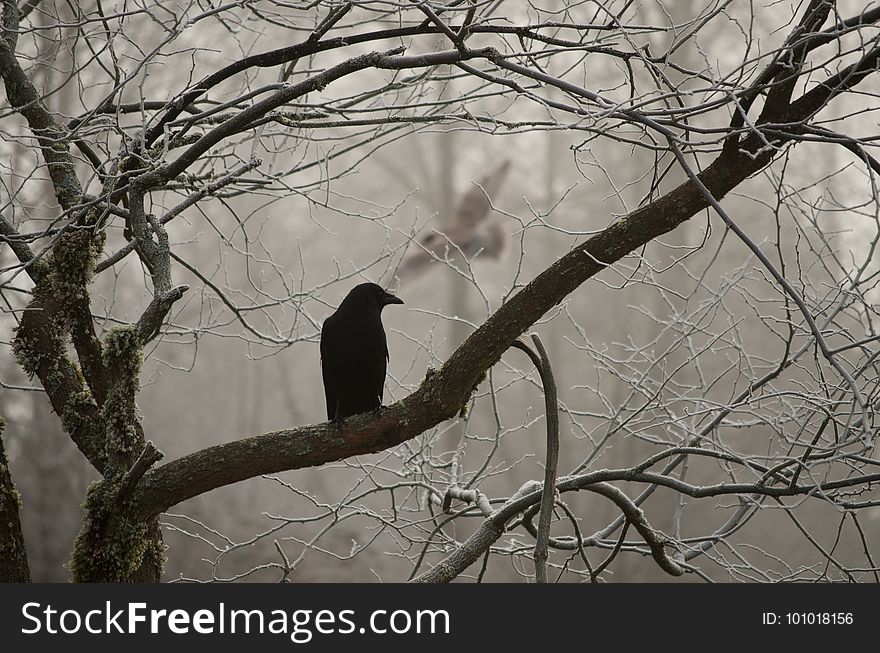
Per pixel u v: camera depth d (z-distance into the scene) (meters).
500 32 7.59
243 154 13.73
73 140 9.31
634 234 7.72
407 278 12.73
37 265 9.18
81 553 7.86
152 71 12.72
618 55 7.61
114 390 8.16
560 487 9.31
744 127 7.30
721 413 10.27
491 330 7.78
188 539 27.17
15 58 9.62
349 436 7.70
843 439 9.21
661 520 30.14
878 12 7.14
